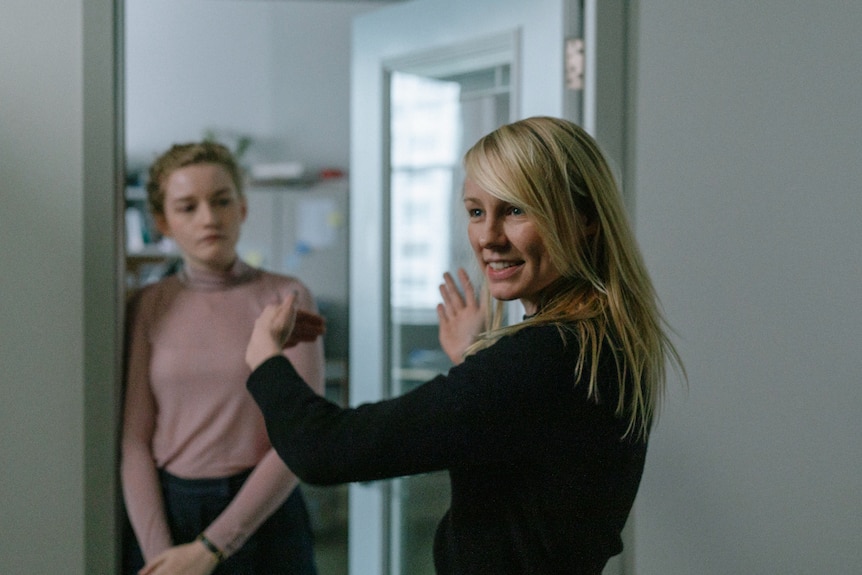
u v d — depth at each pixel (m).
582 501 0.75
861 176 1.29
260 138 3.96
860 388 1.31
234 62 3.43
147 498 1.22
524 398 0.71
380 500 1.77
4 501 1.25
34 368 1.26
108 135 1.26
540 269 0.80
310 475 0.74
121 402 1.30
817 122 1.30
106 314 1.26
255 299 1.33
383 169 1.81
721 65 1.33
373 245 1.83
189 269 1.35
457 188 1.74
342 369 3.28
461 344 1.14
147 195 1.37
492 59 1.60
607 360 0.75
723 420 1.34
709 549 1.35
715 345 1.34
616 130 1.36
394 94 1.82
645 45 1.36
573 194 0.79
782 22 1.31
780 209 1.32
